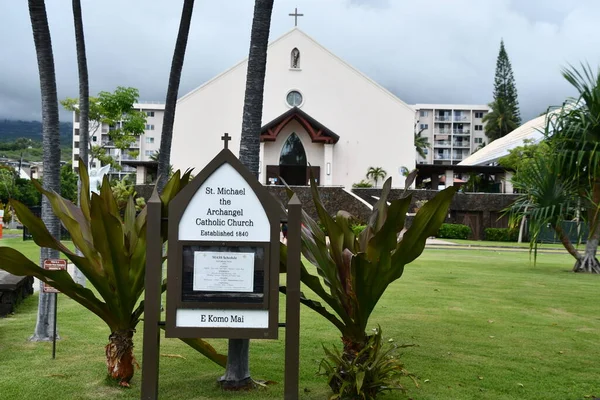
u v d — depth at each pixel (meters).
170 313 3.95
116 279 4.48
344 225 4.97
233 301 3.97
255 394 4.69
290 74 41.56
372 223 4.94
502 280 12.87
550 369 5.67
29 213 4.44
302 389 4.91
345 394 4.39
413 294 10.39
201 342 5.03
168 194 4.67
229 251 4.00
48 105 6.46
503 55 77.81
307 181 40.50
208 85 40.84
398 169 41.19
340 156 41.28
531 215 15.57
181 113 40.75
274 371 5.44
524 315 8.53
